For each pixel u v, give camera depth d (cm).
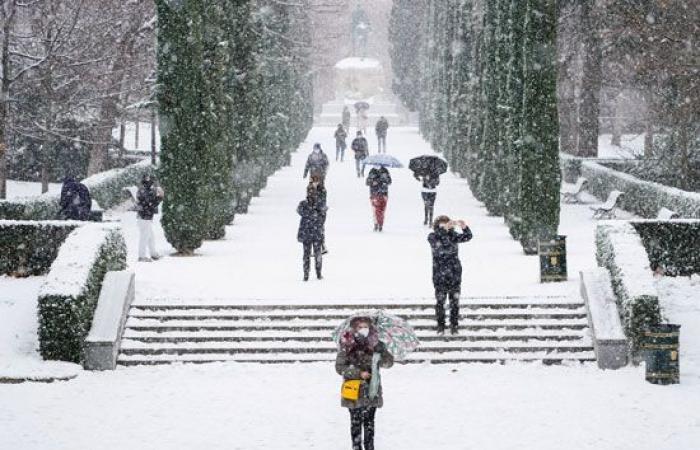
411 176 10044
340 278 4459
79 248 3766
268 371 3456
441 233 3616
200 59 5238
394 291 4116
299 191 8950
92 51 7531
